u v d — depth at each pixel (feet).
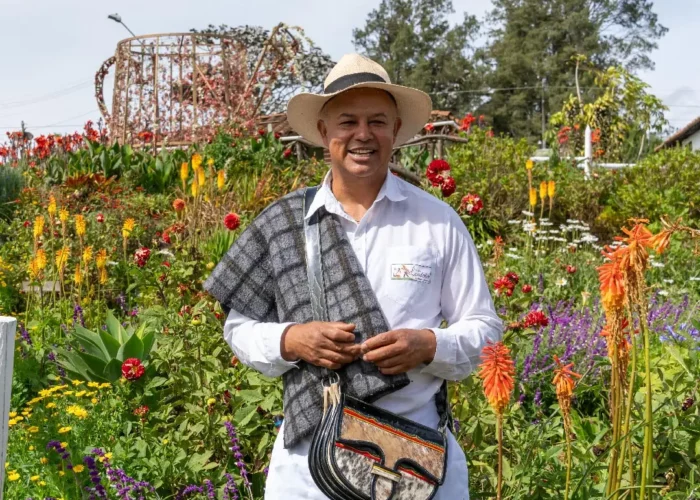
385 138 7.32
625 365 7.21
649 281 24.61
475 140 36.22
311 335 6.80
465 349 7.00
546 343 15.61
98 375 14.40
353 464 6.47
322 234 7.31
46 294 22.15
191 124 50.90
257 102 54.24
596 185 34.65
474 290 7.40
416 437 6.77
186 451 11.81
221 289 7.54
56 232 26.25
